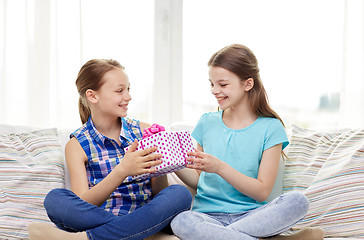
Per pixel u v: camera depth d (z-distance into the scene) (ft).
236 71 4.98
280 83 7.65
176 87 7.77
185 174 5.37
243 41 7.64
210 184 5.07
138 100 7.63
